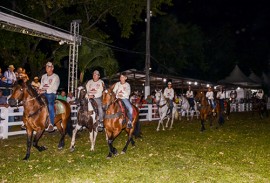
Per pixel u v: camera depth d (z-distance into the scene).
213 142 15.27
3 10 27.22
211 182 8.86
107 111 11.36
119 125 11.47
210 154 12.42
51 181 8.73
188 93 27.06
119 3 29.58
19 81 10.84
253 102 31.11
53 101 11.62
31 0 26.45
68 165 10.30
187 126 21.89
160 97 19.55
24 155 11.71
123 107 11.63
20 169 9.86
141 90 34.75
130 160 11.07
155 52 46.91
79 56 25.20
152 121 24.64
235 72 45.31
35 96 11.05
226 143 15.07
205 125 22.73
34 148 12.88
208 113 19.75
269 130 20.45
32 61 27.33
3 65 29.22
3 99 15.99
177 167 10.27
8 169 9.84
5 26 16.14
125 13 30.20
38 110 11.05
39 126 11.14
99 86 12.16
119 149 13.05
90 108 12.05
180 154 12.21
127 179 8.95
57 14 30.03
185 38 49.78
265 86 55.44
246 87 42.19
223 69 58.94
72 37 19.75
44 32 17.31
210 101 19.95
